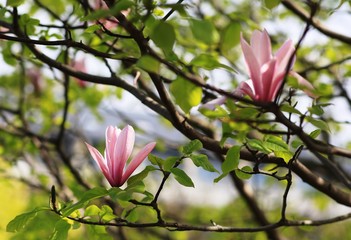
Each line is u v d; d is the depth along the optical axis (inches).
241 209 166.7
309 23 70.5
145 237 159.0
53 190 77.3
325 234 192.4
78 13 86.5
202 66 70.8
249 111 73.4
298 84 72.4
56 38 89.9
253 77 72.9
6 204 163.0
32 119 138.9
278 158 80.5
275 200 172.7
